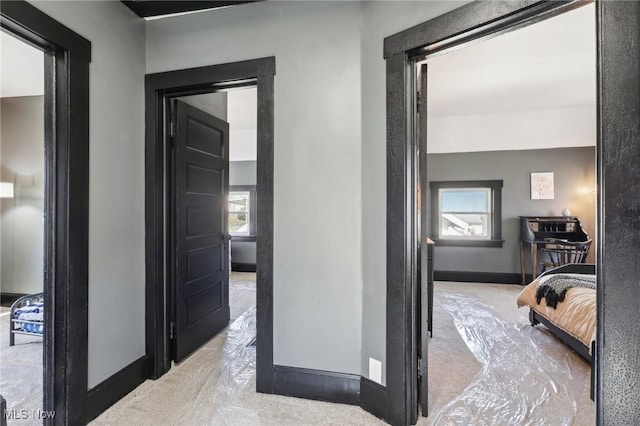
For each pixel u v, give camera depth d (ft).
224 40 7.13
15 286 13.29
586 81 13.06
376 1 6.18
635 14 3.74
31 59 9.75
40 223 13.11
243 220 22.65
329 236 6.61
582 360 8.73
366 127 6.34
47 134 5.72
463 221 19.03
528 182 18.08
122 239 6.89
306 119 6.70
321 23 6.62
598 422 3.97
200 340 9.41
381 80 6.10
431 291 10.54
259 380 6.98
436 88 13.76
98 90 6.29
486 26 4.95
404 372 5.81
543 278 11.03
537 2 4.45
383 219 6.09
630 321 3.78
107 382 6.45
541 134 17.12
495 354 9.14
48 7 5.32
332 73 6.56
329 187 6.59
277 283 6.90
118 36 6.77
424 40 5.49
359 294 6.48
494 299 14.97
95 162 6.23
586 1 4.23
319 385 6.66
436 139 18.38
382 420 6.08
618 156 3.81
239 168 22.58
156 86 7.47
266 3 6.90
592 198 17.38
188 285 8.77
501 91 14.16
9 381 7.47
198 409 6.42
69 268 5.71
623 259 3.80
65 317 5.67
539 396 7.02
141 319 7.43
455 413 6.41
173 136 8.11
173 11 7.17
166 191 7.91
